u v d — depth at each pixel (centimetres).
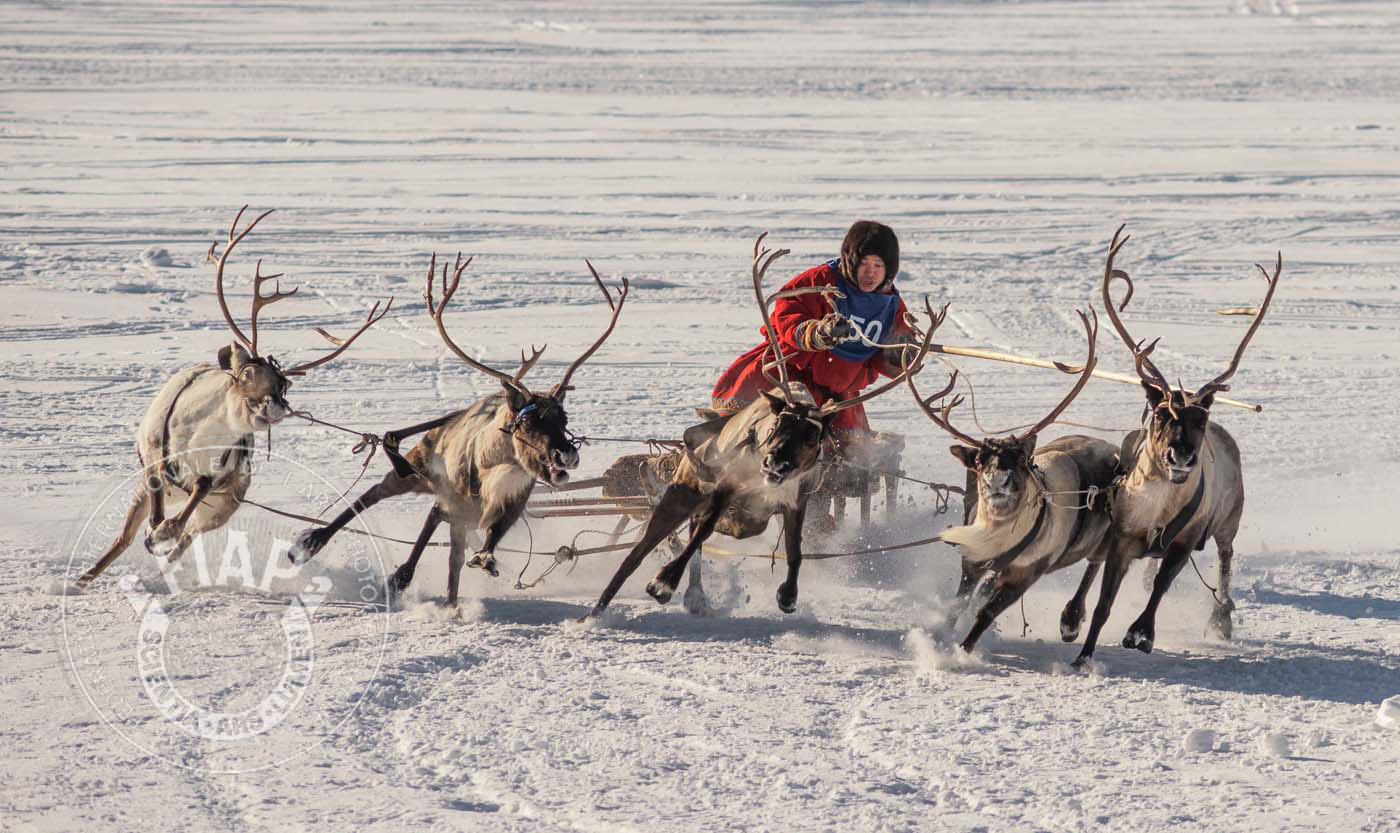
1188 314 4656
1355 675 1845
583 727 1557
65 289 4650
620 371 3794
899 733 1566
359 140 8869
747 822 1317
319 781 1388
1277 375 3891
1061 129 9881
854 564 2358
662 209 6519
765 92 12388
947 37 19612
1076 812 1350
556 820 1314
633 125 9875
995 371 3944
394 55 15488
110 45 15712
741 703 1659
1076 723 1612
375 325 4288
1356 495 2886
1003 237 5972
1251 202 6862
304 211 6309
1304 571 2405
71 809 1302
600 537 2491
